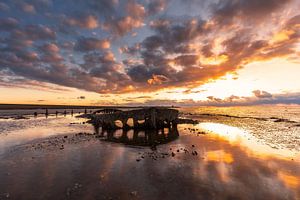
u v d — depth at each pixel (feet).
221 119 192.75
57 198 29.30
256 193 30.78
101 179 36.37
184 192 31.17
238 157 50.90
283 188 32.55
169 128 113.80
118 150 58.44
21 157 50.19
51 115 253.24
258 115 255.50
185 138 79.77
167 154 53.88
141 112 108.68
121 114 109.91
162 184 34.24
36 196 29.84
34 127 117.19
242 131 101.91
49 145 64.69
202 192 31.14
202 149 60.03
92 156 51.55
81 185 33.76
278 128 115.65
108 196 30.01
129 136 84.64
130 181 35.50
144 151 57.41
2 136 82.89
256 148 61.21
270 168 42.29
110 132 96.48
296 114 274.98
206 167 43.04
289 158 49.83
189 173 39.45
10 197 29.45
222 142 71.15
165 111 118.62
